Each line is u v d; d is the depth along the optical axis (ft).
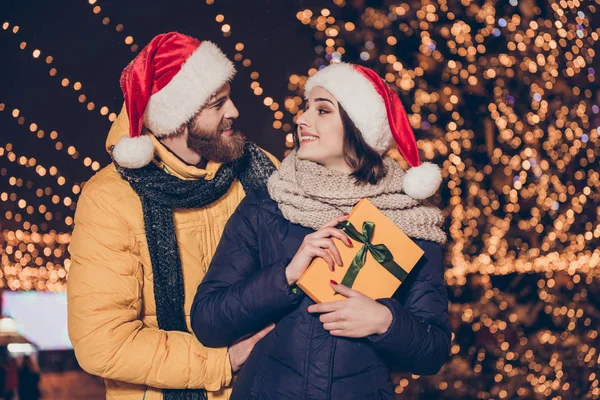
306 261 6.18
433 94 17.98
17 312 22.57
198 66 7.00
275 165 8.11
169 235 6.93
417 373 6.53
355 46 19.33
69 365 22.61
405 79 17.22
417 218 6.63
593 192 18.43
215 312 6.39
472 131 19.07
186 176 7.14
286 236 6.53
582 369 16.79
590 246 19.27
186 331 7.06
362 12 19.24
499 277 19.83
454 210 18.52
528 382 16.58
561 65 17.75
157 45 7.01
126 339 6.62
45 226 24.70
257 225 6.70
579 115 16.71
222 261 6.72
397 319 6.13
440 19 18.33
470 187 19.29
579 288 19.16
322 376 6.22
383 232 6.29
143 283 7.01
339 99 6.41
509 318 18.20
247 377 6.51
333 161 6.57
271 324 6.68
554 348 17.28
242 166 7.65
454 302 19.25
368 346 6.34
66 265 22.50
